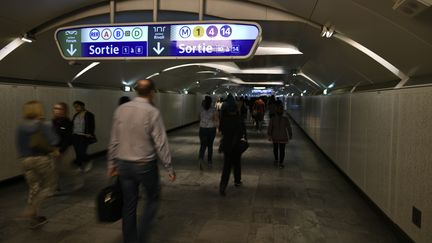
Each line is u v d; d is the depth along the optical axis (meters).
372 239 4.00
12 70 7.56
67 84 10.07
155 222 4.45
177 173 7.35
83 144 6.59
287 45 9.67
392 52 5.45
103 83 12.05
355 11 4.70
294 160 9.04
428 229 3.29
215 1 5.90
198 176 7.07
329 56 8.34
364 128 5.63
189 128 18.50
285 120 8.04
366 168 5.45
